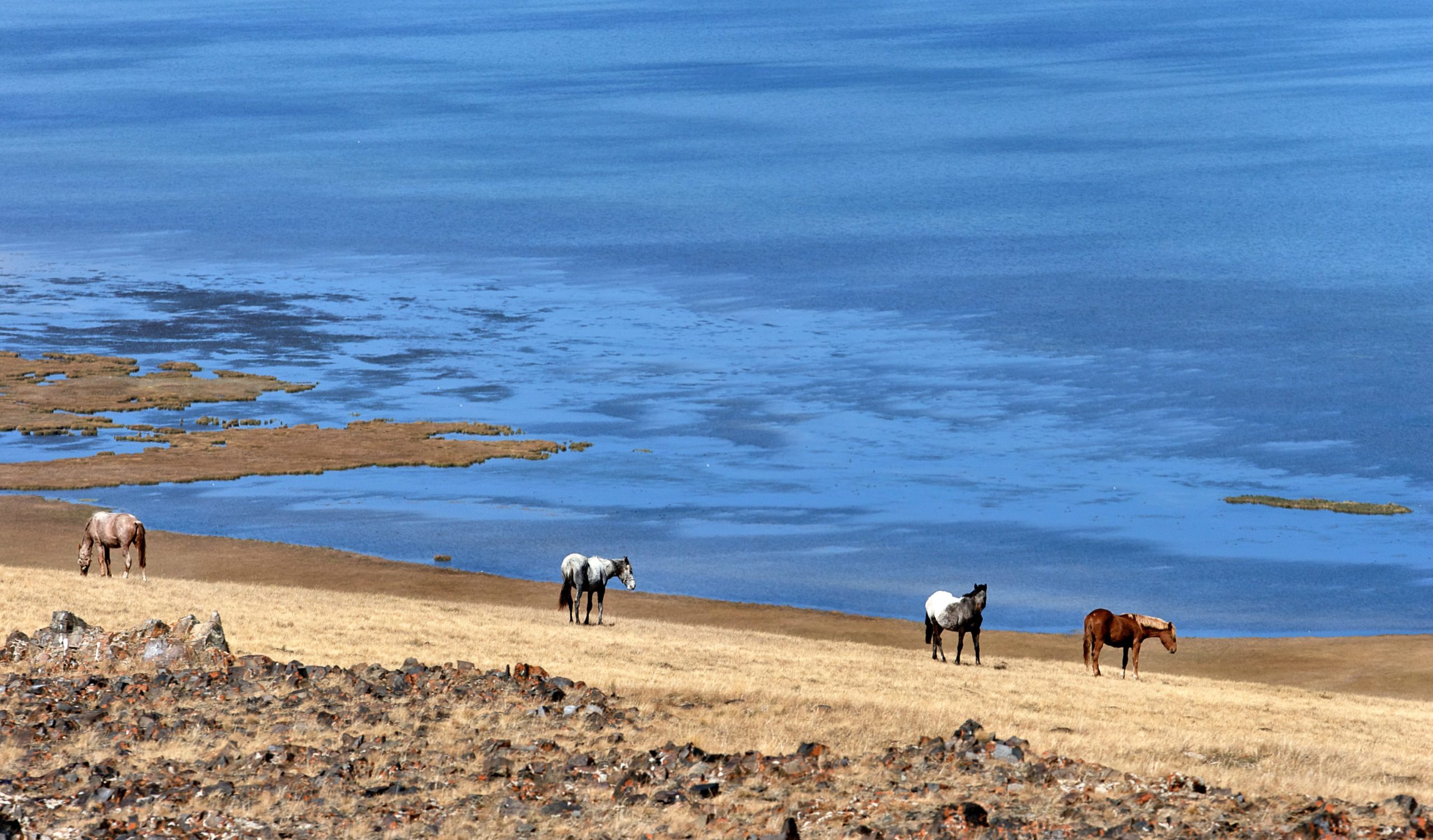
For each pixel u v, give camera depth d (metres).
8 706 23.14
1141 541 105.19
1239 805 19.62
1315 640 69.00
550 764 20.77
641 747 22.19
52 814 17.81
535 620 45.38
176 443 131.38
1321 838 17.94
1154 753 24.75
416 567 82.38
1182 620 83.19
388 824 18.08
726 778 20.45
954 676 36.78
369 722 23.03
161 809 18.23
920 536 105.44
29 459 122.19
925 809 19.05
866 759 21.80
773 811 18.91
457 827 18.03
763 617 70.81
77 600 38.22
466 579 78.69
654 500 115.69
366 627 37.12
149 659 26.44
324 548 87.50
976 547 102.06
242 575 77.56
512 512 109.75
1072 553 100.88
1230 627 81.88
